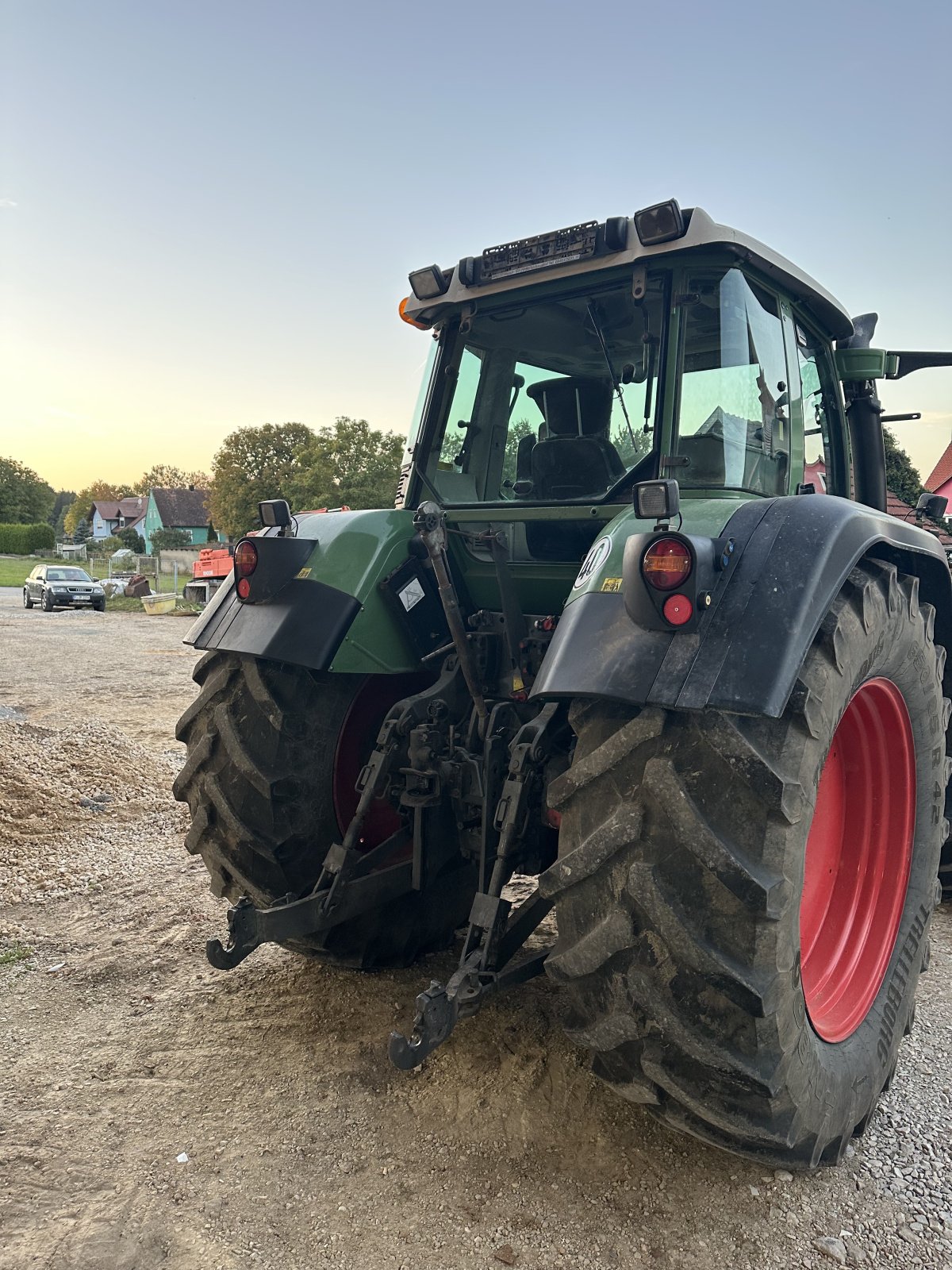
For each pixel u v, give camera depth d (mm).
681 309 2461
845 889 2549
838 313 3033
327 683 2770
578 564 2658
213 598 2967
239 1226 1939
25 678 11125
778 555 1871
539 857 2500
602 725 1879
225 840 2744
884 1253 1887
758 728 1755
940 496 3625
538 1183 2074
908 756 2494
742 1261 1858
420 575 2836
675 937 1734
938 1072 2602
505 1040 2672
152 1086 2463
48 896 3893
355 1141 2227
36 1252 1854
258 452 51156
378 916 2898
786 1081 1786
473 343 3014
